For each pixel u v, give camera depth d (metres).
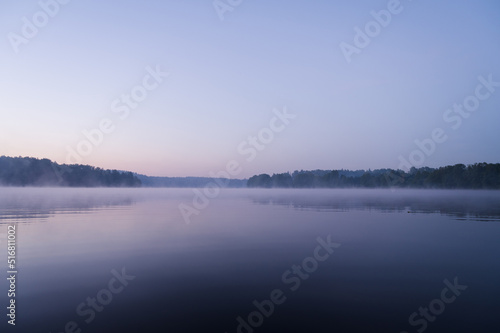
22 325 5.89
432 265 10.09
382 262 10.50
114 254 11.50
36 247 12.66
